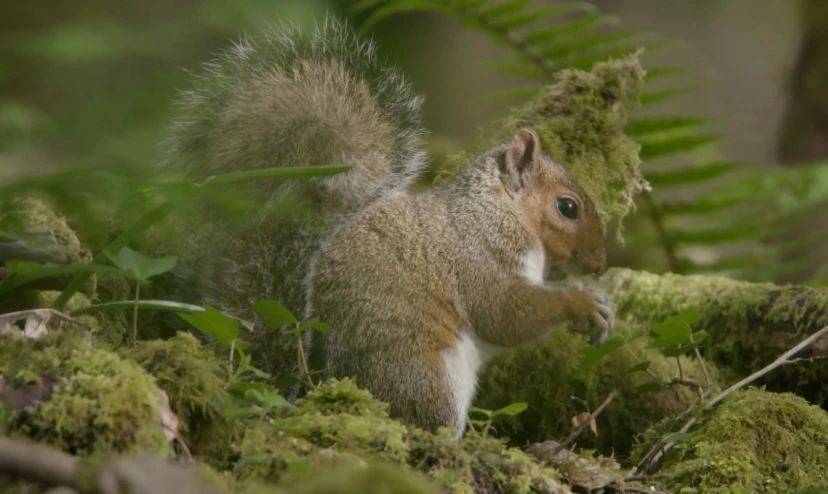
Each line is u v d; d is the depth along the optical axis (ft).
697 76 95.71
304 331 28.66
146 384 20.08
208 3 68.28
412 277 29.07
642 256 48.62
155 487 14.48
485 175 31.58
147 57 67.51
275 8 66.18
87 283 27.66
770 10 96.32
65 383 19.54
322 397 24.45
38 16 75.05
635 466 27.91
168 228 29.91
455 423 28.66
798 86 56.13
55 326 23.04
